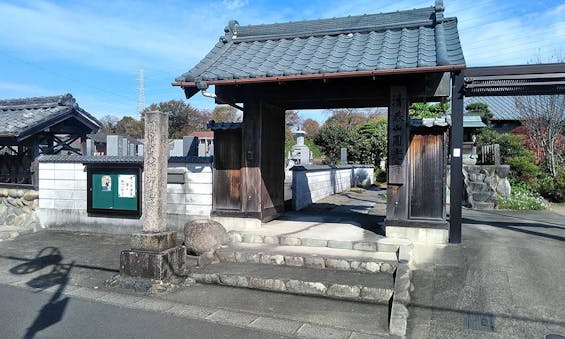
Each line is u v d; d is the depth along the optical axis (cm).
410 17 787
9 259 722
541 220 1003
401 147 708
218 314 480
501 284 521
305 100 800
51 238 884
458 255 633
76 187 952
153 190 601
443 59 593
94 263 695
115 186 905
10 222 1002
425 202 711
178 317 471
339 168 1689
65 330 431
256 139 818
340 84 760
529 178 1598
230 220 825
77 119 1059
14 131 904
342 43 770
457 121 698
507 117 2573
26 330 430
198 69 748
